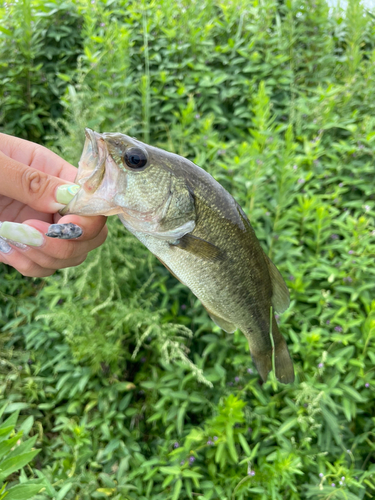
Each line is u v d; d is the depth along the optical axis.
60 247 0.23
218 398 0.41
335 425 0.37
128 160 0.22
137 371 0.47
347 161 0.50
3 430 0.23
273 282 0.29
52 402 0.43
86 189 0.21
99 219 0.23
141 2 0.59
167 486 0.38
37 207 0.22
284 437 0.37
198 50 0.57
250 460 0.37
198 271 0.25
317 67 0.63
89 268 0.38
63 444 0.40
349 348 0.39
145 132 0.49
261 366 0.30
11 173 0.21
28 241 0.22
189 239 0.24
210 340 0.42
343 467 0.35
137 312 0.40
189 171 0.24
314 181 0.49
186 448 0.36
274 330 0.30
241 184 0.46
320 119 0.51
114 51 0.51
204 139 0.48
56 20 0.58
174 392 0.40
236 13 0.61
